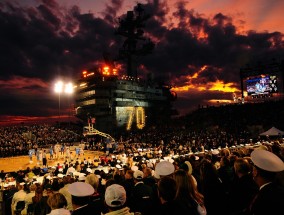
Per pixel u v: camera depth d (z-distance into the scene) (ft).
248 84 246.68
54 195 15.17
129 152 144.46
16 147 199.62
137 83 361.10
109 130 319.88
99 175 34.22
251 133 193.16
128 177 27.09
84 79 331.57
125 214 13.84
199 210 14.46
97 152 180.75
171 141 175.32
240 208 17.24
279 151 29.40
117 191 13.97
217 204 17.61
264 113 219.20
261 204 11.44
